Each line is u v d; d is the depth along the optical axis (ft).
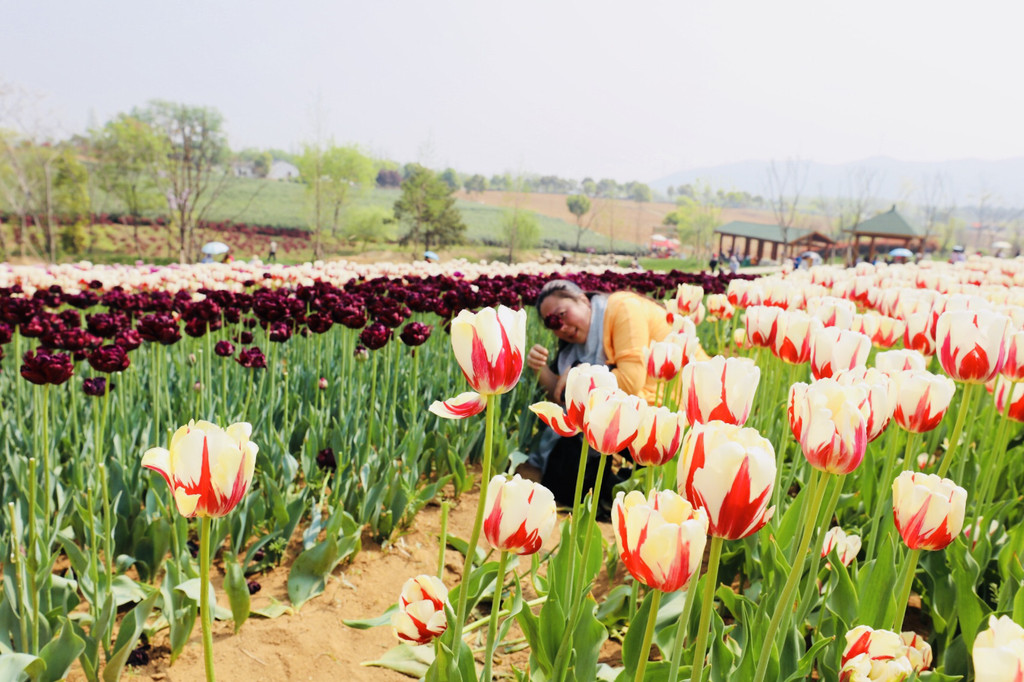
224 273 29.60
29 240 181.88
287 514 11.39
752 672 6.33
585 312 14.90
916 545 5.54
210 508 4.59
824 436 4.52
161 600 9.55
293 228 255.91
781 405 13.15
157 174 188.14
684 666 6.55
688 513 4.10
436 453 14.78
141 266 37.22
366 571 11.30
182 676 8.49
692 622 7.82
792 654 6.68
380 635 9.66
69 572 10.18
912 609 9.91
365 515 12.03
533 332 24.08
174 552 10.44
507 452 14.62
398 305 14.60
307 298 18.19
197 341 19.24
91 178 188.03
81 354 11.55
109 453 12.83
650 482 8.16
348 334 15.42
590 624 6.78
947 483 5.41
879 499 7.86
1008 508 10.00
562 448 13.97
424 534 12.65
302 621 9.80
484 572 8.50
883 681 5.46
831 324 9.41
